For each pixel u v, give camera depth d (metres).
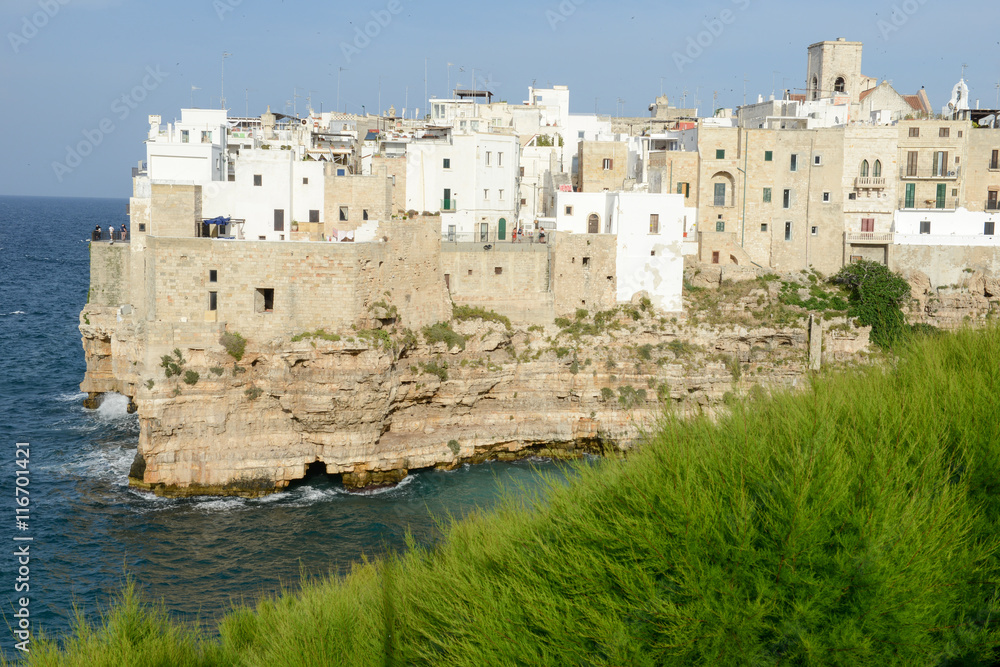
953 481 23.17
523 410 73.38
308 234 75.12
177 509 58.88
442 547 32.12
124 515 57.25
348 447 64.12
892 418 24.23
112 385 80.25
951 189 87.62
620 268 78.62
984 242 85.25
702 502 22.44
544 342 75.19
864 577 20.66
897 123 86.88
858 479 22.23
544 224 85.69
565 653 22.38
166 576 48.53
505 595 24.20
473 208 85.94
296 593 41.50
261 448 63.28
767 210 86.44
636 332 76.69
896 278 82.38
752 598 21.61
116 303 78.50
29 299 146.00
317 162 76.25
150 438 61.06
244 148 81.31
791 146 86.12
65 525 55.03
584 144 92.44
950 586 20.67
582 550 23.86
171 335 61.81
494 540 28.06
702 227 86.25
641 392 74.12
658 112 136.75
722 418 27.39
